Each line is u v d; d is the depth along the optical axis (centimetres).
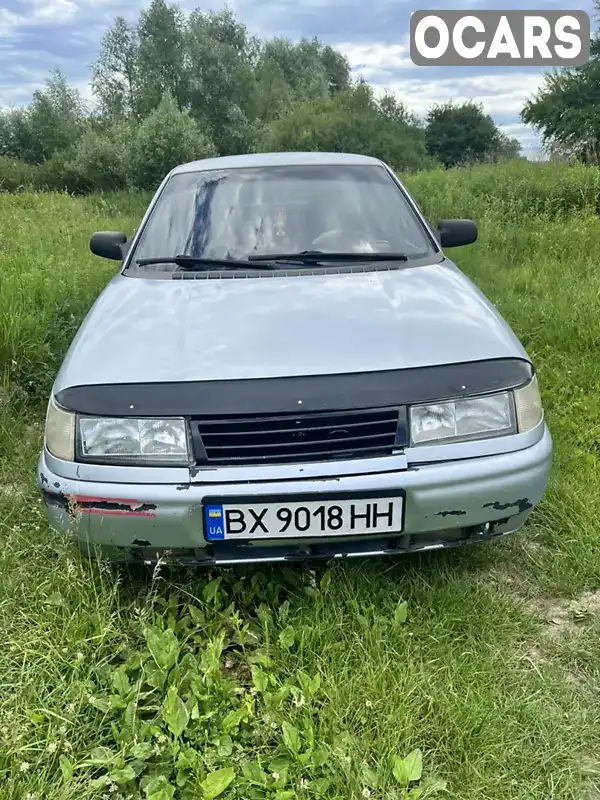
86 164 2306
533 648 202
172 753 160
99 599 207
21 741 163
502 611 214
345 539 191
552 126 1723
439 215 783
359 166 322
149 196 1783
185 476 186
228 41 3922
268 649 193
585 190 828
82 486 189
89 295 491
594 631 207
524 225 729
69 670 186
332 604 207
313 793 152
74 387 196
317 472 184
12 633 199
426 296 237
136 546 194
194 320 220
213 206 293
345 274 256
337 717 170
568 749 165
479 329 215
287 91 4325
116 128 2502
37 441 328
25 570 228
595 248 642
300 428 185
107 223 874
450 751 164
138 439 188
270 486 183
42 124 3281
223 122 3412
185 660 188
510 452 195
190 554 198
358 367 192
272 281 250
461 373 195
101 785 154
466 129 4659
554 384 370
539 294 525
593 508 260
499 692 182
